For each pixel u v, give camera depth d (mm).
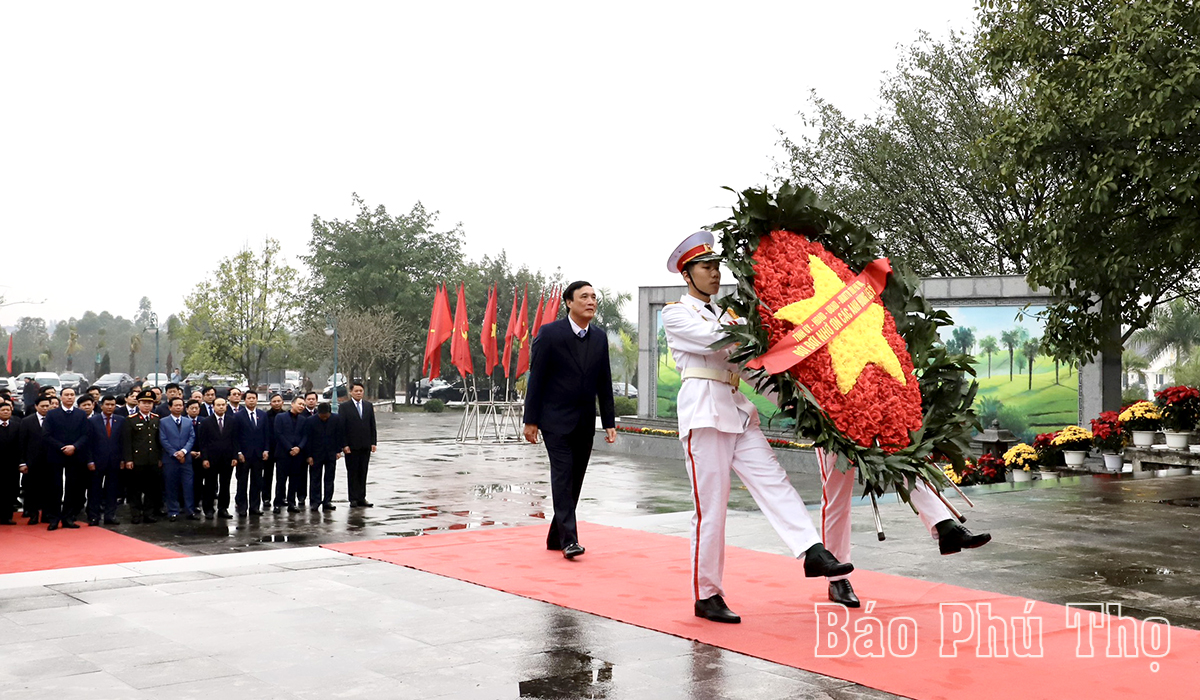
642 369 24047
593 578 6648
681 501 13781
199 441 12211
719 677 4371
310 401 13109
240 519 12047
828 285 5461
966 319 18391
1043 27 13438
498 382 59688
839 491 5715
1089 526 8945
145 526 11469
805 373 5273
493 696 4117
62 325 133250
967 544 5230
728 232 5613
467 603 5891
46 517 11734
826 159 26953
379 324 52219
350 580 6594
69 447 11195
